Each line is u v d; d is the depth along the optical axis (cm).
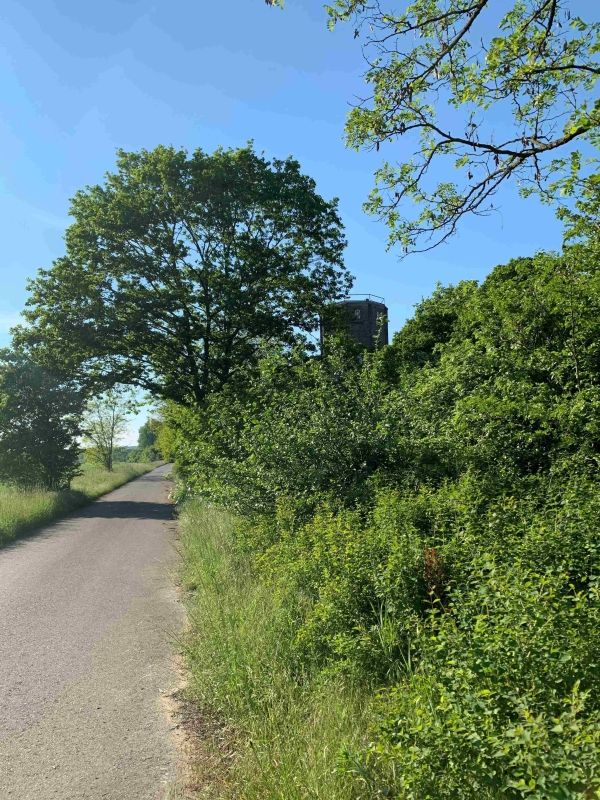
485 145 599
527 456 828
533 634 318
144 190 2600
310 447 964
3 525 1510
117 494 3291
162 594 898
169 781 388
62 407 2728
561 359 909
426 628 449
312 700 434
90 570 1088
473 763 276
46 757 421
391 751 308
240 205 2634
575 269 946
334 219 2795
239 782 366
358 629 481
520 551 471
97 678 566
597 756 240
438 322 2009
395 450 931
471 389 987
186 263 2656
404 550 517
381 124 636
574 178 632
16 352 2705
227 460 1084
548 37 577
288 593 589
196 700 511
